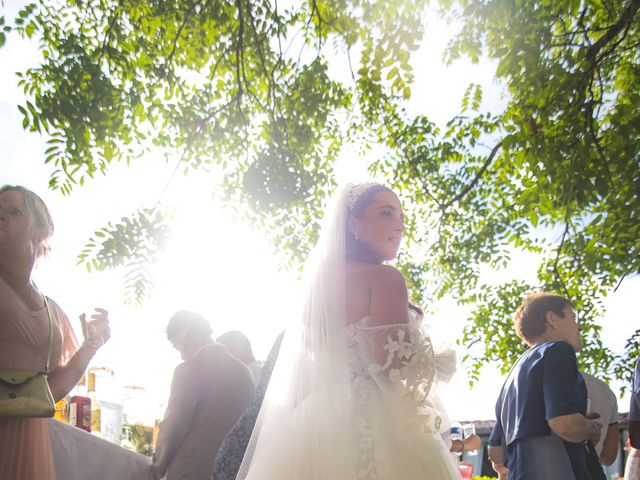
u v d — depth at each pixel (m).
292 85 8.48
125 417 4.24
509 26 6.44
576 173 6.62
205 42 8.35
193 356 4.25
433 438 2.08
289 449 2.07
